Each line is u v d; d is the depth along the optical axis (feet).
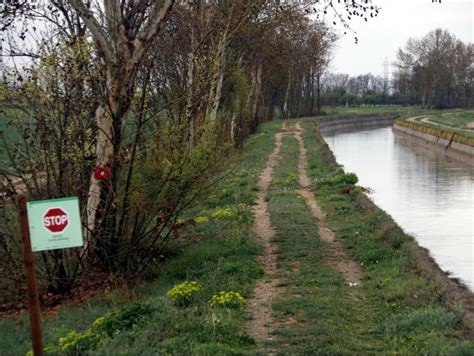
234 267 41.22
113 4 39.24
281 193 80.02
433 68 393.09
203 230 54.95
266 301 35.27
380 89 524.93
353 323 31.78
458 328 29.71
